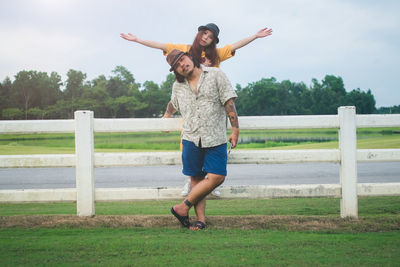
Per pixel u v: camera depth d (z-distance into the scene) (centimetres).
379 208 430
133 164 359
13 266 222
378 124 363
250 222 334
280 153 364
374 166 980
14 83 11081
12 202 354
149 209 450
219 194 357
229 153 332
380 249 254
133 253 246
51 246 261
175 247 259
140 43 400
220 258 236
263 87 12281
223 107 310
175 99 322
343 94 12744
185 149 314
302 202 513
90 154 351
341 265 223
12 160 354
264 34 391
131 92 11569
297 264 225
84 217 349
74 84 11394
